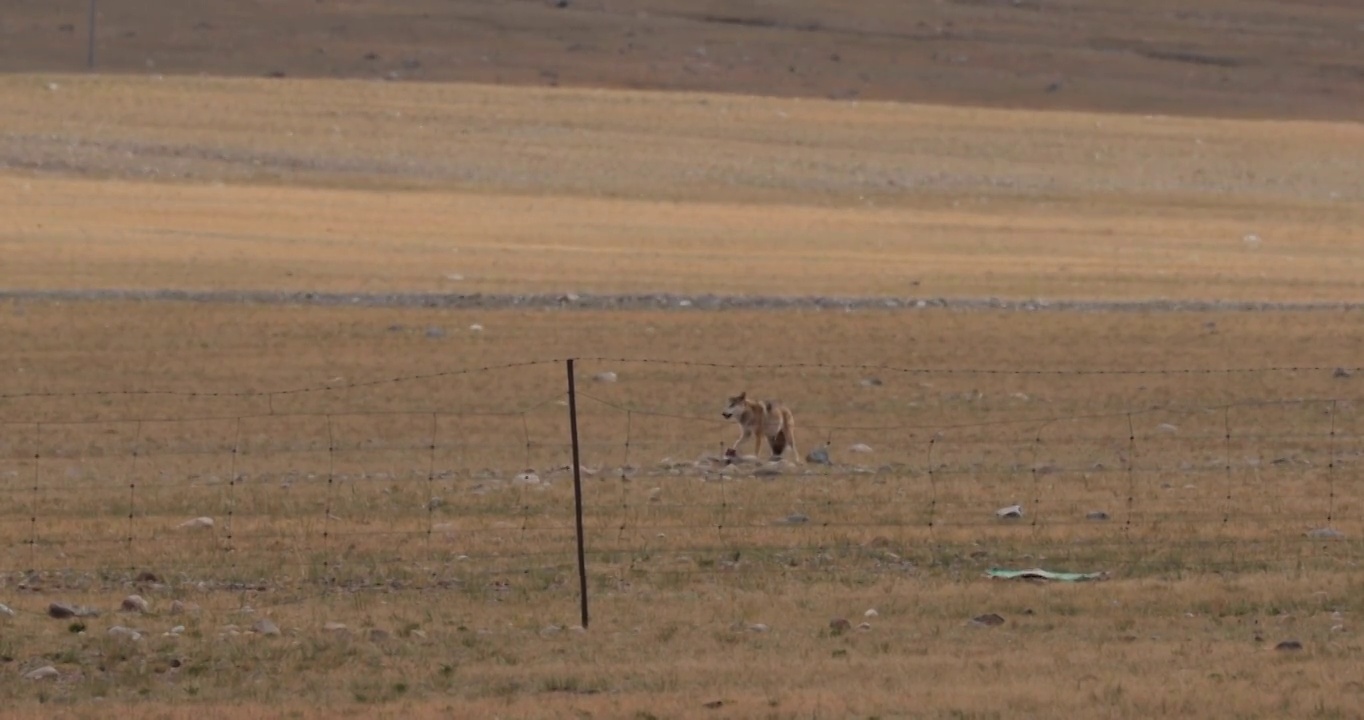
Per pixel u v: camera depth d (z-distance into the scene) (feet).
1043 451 343.26
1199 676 153.28
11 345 479.82
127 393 398.01
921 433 375.66
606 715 141.38
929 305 609.42
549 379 450.30
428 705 145.69
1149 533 232.73
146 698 149.48
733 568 210.79
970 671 156.35
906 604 187.62
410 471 311.68
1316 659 159.53
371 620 180.75
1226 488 279.28
